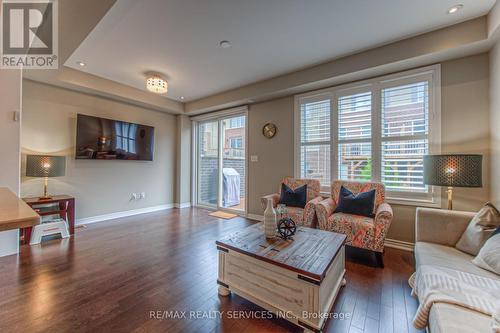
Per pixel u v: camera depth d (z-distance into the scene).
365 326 1.50
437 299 1.15
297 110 3.74
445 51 2.37
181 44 2.63
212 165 5.25
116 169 4.31
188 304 1.72
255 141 4.30
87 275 2.12
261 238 1.94
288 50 2.79
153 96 4.50
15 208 0.86
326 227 2.63
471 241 1.69
